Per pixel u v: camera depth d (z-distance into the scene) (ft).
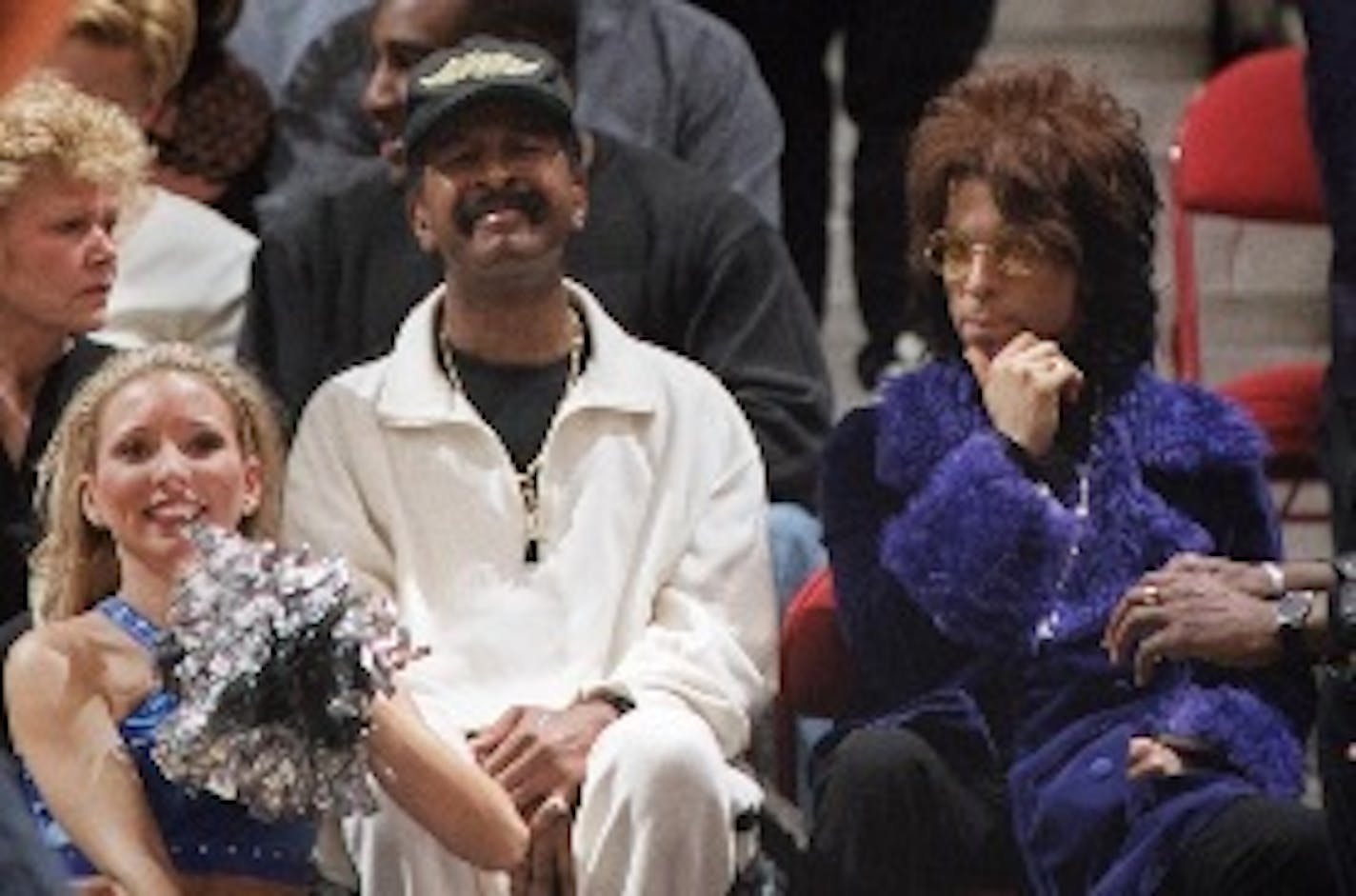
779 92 63.57
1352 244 44.39
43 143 42.96
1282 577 40.75
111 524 37.91
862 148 63.67
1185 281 59.21
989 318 42.42
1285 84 59.26
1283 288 68.49
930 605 41.14
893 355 62.90
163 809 37.11
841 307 68.03
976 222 42.39
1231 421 42.60
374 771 37.60
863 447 42.52
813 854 40.68
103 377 38.37
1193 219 65.51
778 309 49.11
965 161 42.68
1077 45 72.69
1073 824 40.16
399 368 43.24
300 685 34.73
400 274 47.85
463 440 42.83
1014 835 40.68
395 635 35.35
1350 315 44.39
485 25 48.73
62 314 43.27
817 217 63.82
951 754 40.86
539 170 42.93
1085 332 42.70
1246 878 39.42
